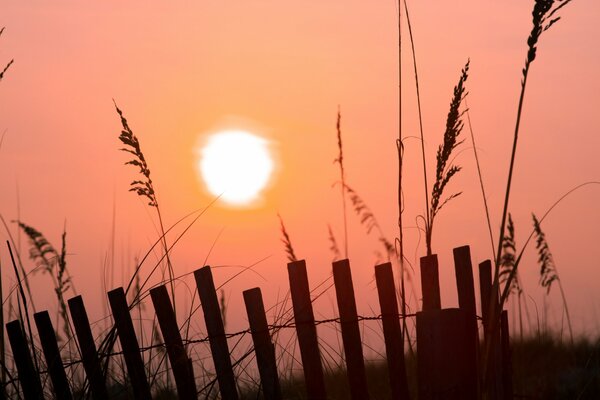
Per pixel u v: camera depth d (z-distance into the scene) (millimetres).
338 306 4344
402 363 4324
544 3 3854
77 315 4645
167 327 4465
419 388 4207
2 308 5086
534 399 4973
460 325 4195
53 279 5945
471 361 4188
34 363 5082
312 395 4293
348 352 4316
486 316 4379
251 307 4363
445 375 4164
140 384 4562
